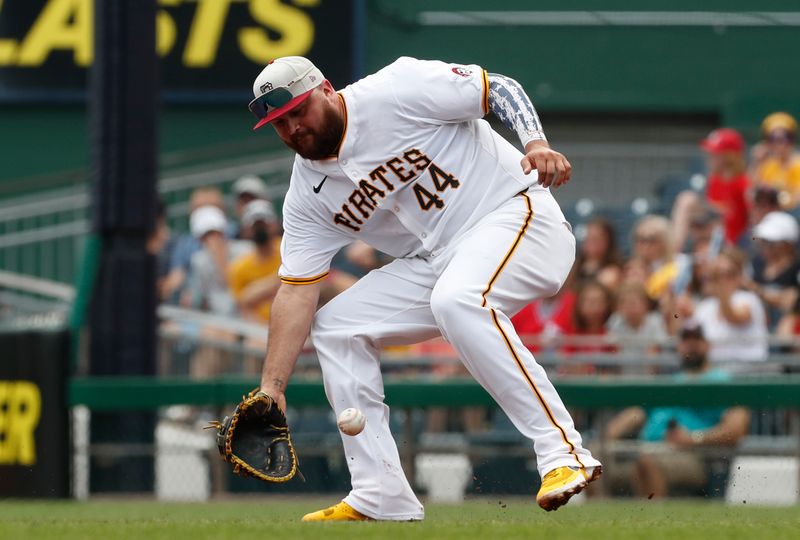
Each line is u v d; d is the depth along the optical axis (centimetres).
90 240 2984
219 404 2834
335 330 1661
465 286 1551
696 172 4497
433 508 2317
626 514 2052
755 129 4738
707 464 2828
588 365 3105
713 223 3672
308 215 1644
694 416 2828
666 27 5281
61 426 2822
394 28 5266
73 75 5175
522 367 1550
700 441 2825
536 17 5275
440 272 1627
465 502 2695
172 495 2908
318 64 5128
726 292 3156
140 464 2897
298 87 1534
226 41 5141
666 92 5278
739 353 3106
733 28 5278
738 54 5284
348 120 1559
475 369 1562
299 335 1656
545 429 1549
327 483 2898
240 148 4816
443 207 1605
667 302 3241
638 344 3097
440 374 3175
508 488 2864
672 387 2738
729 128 5066
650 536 1323
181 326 3444
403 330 1658
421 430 2952
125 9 2981
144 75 2989
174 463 2909
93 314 2978
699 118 5309
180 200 4769
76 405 2841
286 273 1666
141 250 2992
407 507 1666
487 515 1991
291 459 1606
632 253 4034
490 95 1563
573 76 5278
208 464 2880
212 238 3556
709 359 2980
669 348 3145
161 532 1382
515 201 1605
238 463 1589
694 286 3375
